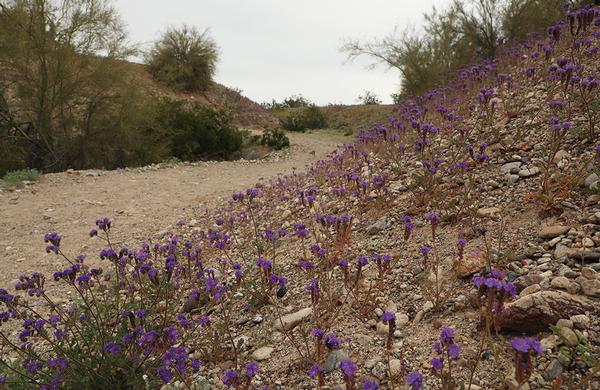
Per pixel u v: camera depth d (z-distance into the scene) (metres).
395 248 4.09
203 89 33.44
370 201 5.34
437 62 20.94
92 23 14.98
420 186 5.29
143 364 2.93
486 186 4.52
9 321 4.71
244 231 6.18
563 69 4.96
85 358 2.97
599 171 3.52
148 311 3.57
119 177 12.31
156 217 8.69
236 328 3.62
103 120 15.59
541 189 3.92
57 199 10.00
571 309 2.48
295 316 3.40
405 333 2.91
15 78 14.49
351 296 3.50
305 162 17.00
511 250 3.24
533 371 2.22
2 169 12.83
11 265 6.54
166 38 31.42
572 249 3.09
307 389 2.64
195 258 4.43
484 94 5.99
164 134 18.67
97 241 7.39
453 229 4.05
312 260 4.32
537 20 16.06
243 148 21.98
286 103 47.19
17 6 13.93
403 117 9.22
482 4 17.92
